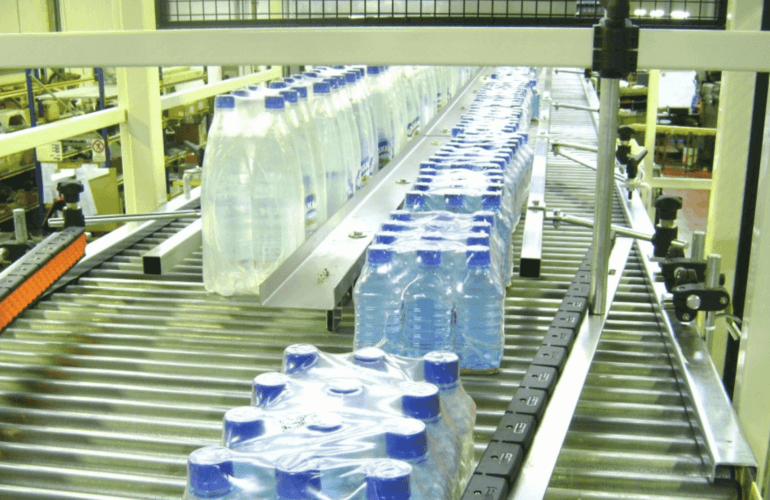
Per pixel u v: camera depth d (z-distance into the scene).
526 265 2.05
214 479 0.88
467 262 1.53
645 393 1.63
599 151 1.50
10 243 2.10
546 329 1.83
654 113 4.82
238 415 0.98
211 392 1.61
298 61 1.22
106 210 5.47
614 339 1.88
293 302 1.42
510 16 1.47
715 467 1.37
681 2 1.61
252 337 1.83
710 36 1.17
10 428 1.52
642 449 1.48
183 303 2.02
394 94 2.82
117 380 1.68
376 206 2.11
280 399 1.06
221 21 1.66
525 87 4.04
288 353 1.17
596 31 1.17
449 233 1.65
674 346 1.77
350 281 1.60
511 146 2.42
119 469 1.42
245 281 1.69
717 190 2.46
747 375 1.61
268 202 1.67
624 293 2.14
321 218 1.92
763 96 2.33
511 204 2.25
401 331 1.55
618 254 2.15
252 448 0.95
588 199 3.07
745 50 1.16
